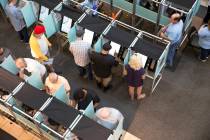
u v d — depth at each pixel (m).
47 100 6.64
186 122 7.85
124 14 9.69
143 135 7.72
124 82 8.50
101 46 8.00
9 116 7.90
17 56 9.20
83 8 8.59
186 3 8.25
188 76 8.60
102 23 8.05
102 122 6.73
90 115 6.87
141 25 9.59
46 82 7.23
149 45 7.59
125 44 7.65
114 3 9.18
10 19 8.92
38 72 7.33
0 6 9.56
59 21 8.55
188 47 9.11
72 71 8.82
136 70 7.27
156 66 7.51
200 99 8.20
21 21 8.83
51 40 9.34
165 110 8.05
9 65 7.66
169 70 8.73
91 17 8.19
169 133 7.71
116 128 6.57
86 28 7.99
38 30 7.63
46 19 8.23
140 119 7.95
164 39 7.82
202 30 8.02
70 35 8.18
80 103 6.92
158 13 8.51
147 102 8.19
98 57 7.36
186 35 9.01
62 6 8.49
